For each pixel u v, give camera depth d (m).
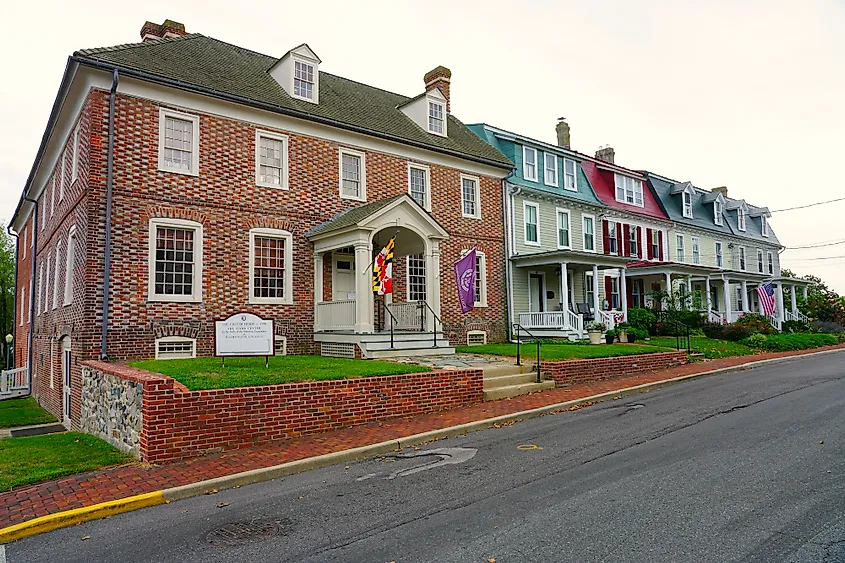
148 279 13.62
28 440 10.23
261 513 5.95
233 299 14.91
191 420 8.16
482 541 4.93
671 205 33.41
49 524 5.81
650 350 17.34
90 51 13.73
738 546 4.62
